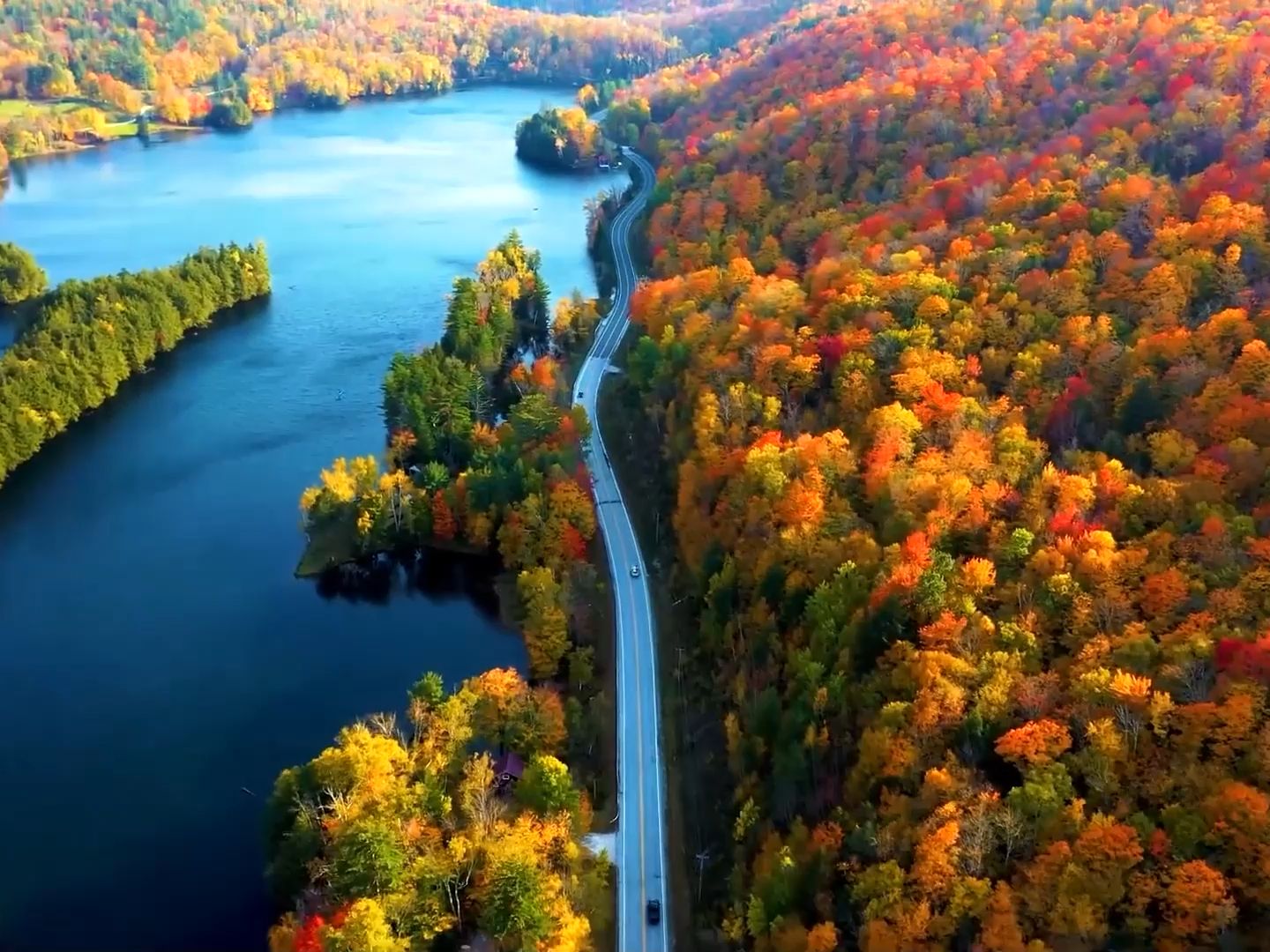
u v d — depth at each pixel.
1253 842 85.19
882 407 153.88
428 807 117.75
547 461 195.00
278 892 121.25
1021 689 105.06
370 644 174.62
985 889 90.19
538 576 163.00
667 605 167.25
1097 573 115.12
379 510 191.62
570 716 140.75
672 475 185.62
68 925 127.38
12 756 151.12
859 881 97.69
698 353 197.88
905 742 104.75
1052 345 157.12
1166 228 169.00
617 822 129.12
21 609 180.25
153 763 149.88
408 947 102.69
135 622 178.00
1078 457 136.50
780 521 144.50
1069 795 95.44
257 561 194.12
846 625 123.94
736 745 128.50
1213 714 94.75
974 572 119.56
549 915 105.50
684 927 116.12
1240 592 107.56
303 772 128.12
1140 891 86.50
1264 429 128.88
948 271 181.75
